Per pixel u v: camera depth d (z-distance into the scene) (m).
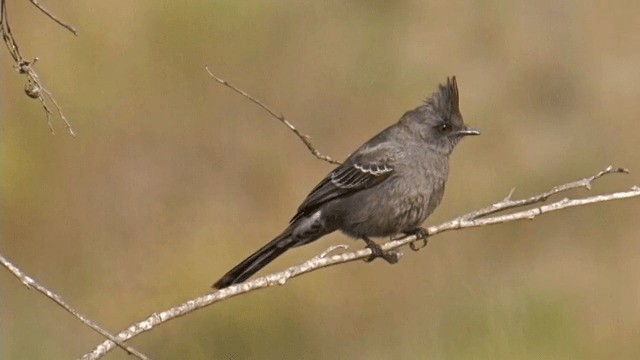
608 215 19.36
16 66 7.14
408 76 22.34
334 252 16.91
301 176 20.34
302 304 16.08
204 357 15.20
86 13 21.16
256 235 19.03
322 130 21.36
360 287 16.55
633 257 18.50
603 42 23.11
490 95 22.25
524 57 22.89
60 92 20.06
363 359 15.45
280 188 19.92
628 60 22.94
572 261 18.23
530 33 23.16
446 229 9.77
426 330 15.23
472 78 22.55
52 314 15.90
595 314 16.44
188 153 20.36
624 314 16.41
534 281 17.03
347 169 10.60
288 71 21.98
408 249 17.12
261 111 21.28
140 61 21.12
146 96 20.80
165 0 21.47
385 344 15.55
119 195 19.33
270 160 20.44
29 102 19.41
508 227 18.47
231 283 10.20
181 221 19.03
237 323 15.55
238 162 20.39
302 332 15.76
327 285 16.36
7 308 15.84
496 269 17.50
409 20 22.97
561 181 20.41
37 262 17.91
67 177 19.12
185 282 17.22
